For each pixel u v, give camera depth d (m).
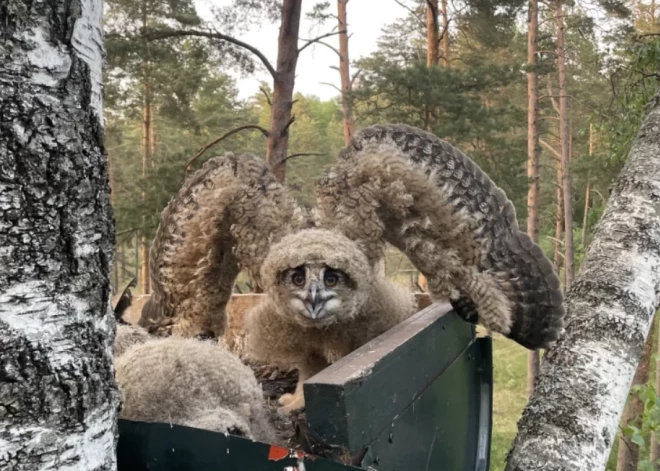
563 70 18.25
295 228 3.30
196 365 2.23
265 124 33.25
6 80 1.12
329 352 3.38
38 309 1.16
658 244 3.06
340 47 16.06
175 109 14.90
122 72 12.27
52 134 1.17
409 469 2.22
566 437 2.56
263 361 3.62
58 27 1.17
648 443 11.71
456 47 21.34
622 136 8.34
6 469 1.12
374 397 1.87
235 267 3.43
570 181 18.11
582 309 2.93
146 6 10.92
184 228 3.30
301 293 3.01
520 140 15.42
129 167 21.44
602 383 2.67
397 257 5.33
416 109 13.18
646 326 2.88
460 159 3.09
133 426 1.58
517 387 18.19
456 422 2.96
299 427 1.73
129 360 2.26
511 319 3.00
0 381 1.12
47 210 1.16
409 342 2.29
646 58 7.73
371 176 3.11
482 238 3.00
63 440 1.19
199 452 1.55
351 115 13.92
